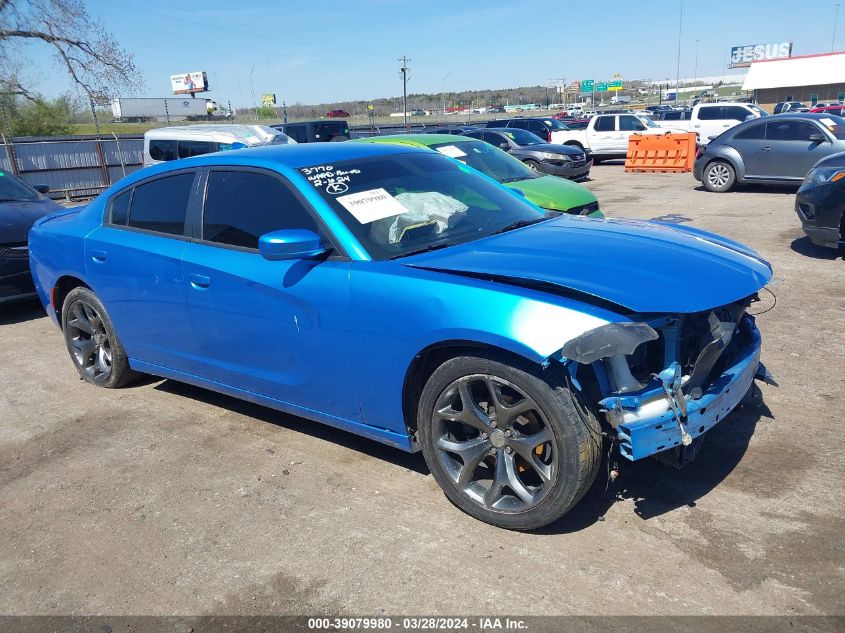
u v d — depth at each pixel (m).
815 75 44.41
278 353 3.61
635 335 2.57
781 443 3.58
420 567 2.81
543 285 2.81
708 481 3.27
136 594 2.77
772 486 3.20
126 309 4.43
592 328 2.60
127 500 3.47
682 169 19.44
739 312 3.15
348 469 3.63
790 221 10.23
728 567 2.67
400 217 3.54
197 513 3.30
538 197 7.71
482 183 4.24
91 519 3.32
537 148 15.84
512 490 2.95
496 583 2.68
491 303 2.79
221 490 3.50
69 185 22.12
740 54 92.25
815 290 6.38
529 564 2.78
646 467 3.41
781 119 13.40
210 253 3.83
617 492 3.22
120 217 4.50
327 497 3.38
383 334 3.11
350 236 3.34
